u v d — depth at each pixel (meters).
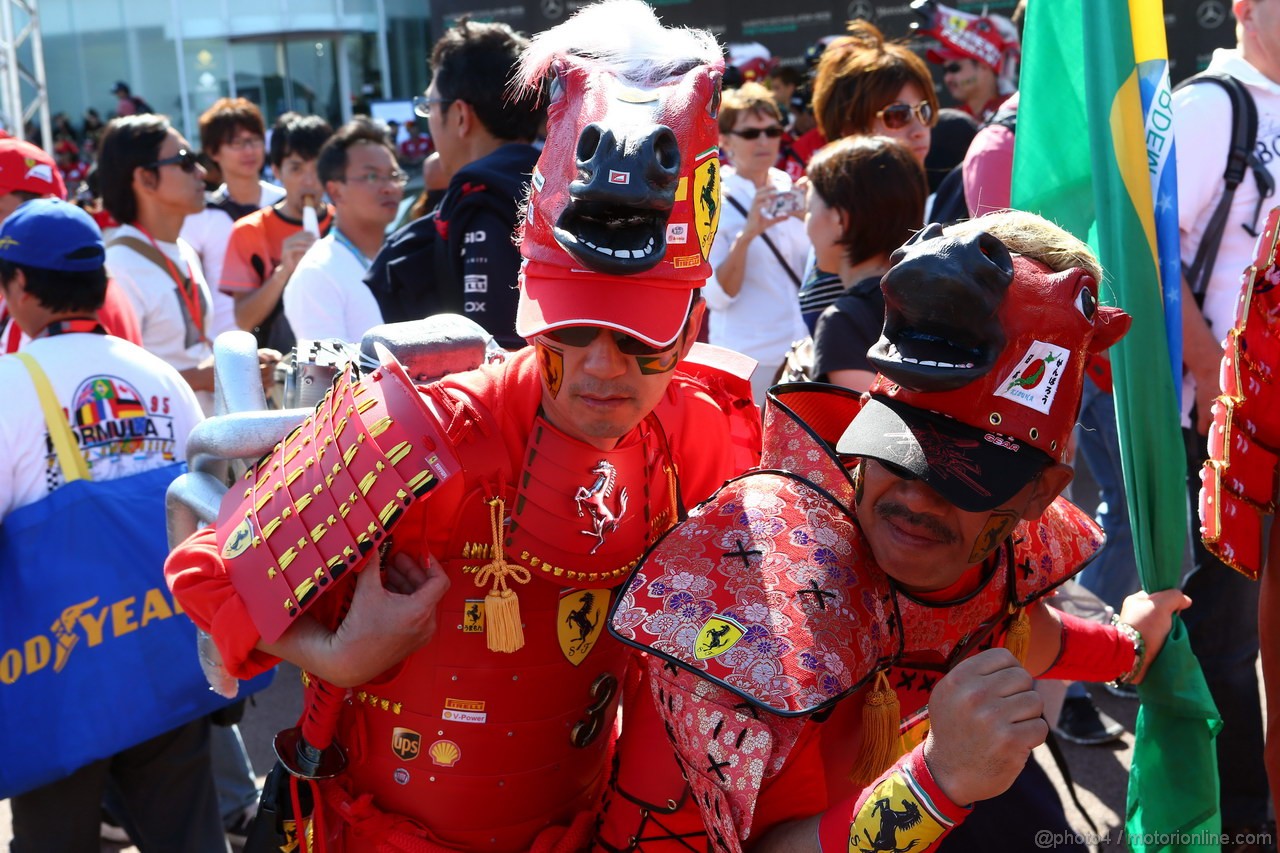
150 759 2.33
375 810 1.45
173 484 1.50
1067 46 1.82
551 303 1.21
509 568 1.35
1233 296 2.54
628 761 1.32
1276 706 1.71
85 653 2.13
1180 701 1.72
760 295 3.74
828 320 2.26
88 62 18.09
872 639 1.21
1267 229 1.61
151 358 2.35
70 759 2.10
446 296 2.72
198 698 2.24
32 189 3.28
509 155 2.65
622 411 1.28
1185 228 2.55
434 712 1.41
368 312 3.27
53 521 2.13
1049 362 1.17
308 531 1.29
